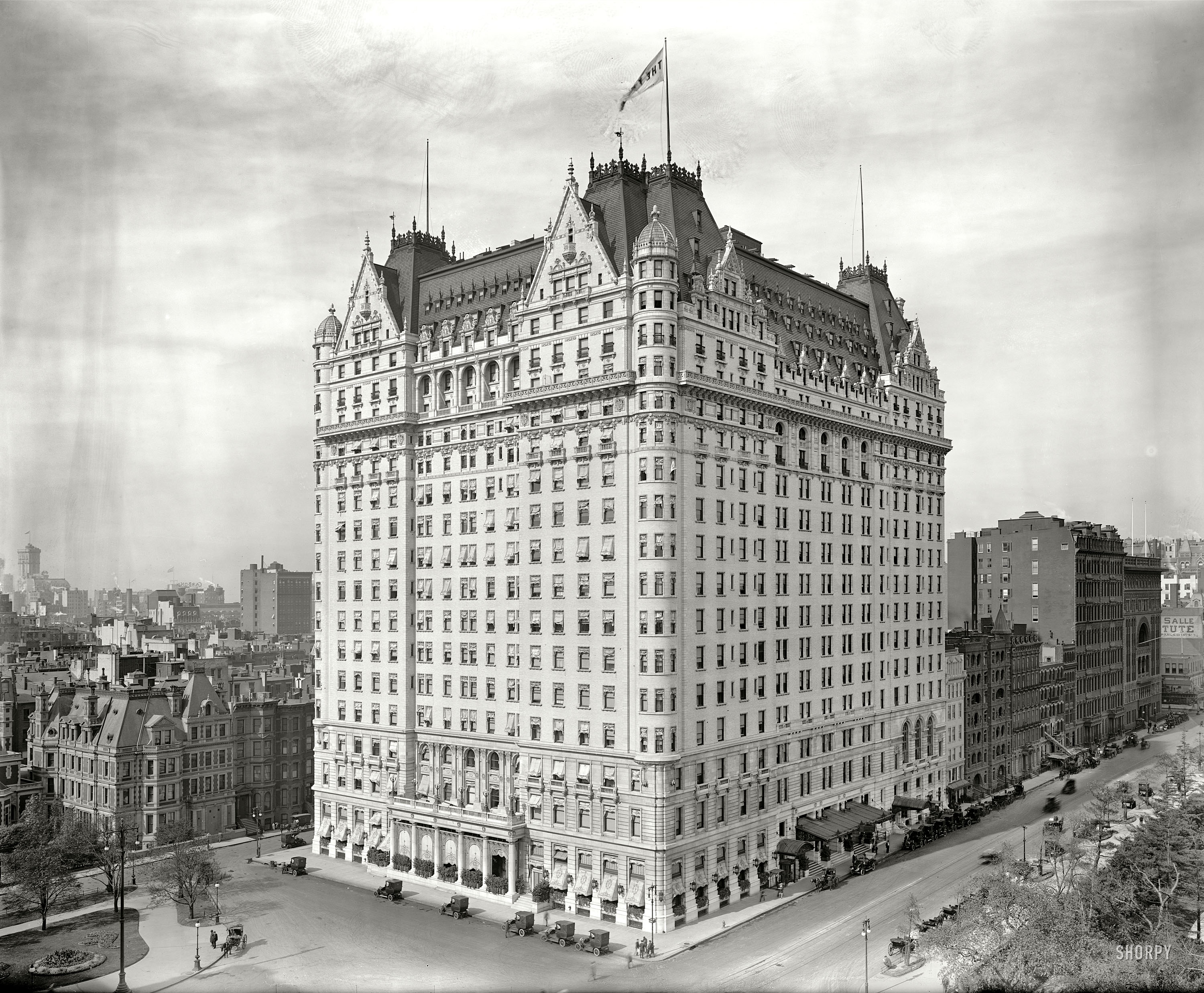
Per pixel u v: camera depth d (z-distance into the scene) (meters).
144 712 117.06
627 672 90.69
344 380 121.00
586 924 89.31
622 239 97.00
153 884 99.69
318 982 76.19
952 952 67.75
